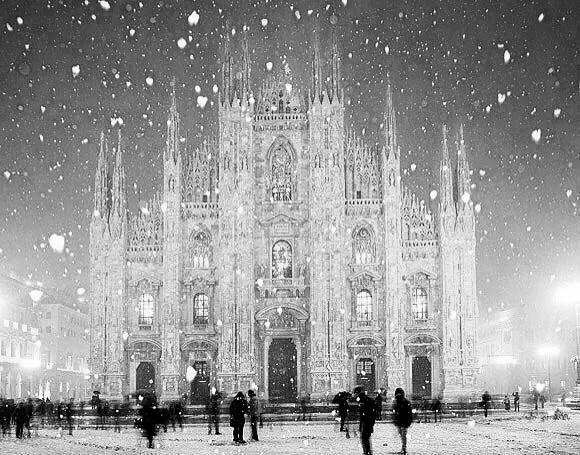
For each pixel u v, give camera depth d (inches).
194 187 4121.6
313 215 3976.4
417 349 4001.0
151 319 4072.3
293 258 4065.0
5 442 2034.9
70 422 2443.4
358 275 4023.1
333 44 4089.6
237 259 3964.1
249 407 2014.0
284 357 4074.8
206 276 4060.0
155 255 4082.2
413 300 4042.8
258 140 4126.5
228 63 4097.0
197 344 4025.6
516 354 5649.6
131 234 4109.3
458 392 3895.2
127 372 4030.5
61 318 6003.9
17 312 5226.4
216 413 2299.5
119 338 3973.9
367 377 4005.9
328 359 3905.0
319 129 4030.5
